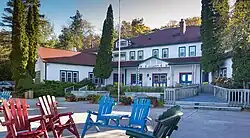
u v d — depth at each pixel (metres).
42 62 28.16
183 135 7.70
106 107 7.91
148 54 32.19
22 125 5.50
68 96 21.19
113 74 33.62
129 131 4.55
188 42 28.86
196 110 14.96
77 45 55.03
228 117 11.89
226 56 22.58
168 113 4.26
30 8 25.02
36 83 26.28
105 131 7.89
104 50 27.81
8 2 36.72
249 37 13.16
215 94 21.19
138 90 21.69
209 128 8.92
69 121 6.75
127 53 34.12
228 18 15.05
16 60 23.59
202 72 26.06
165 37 32.84
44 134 5.51
